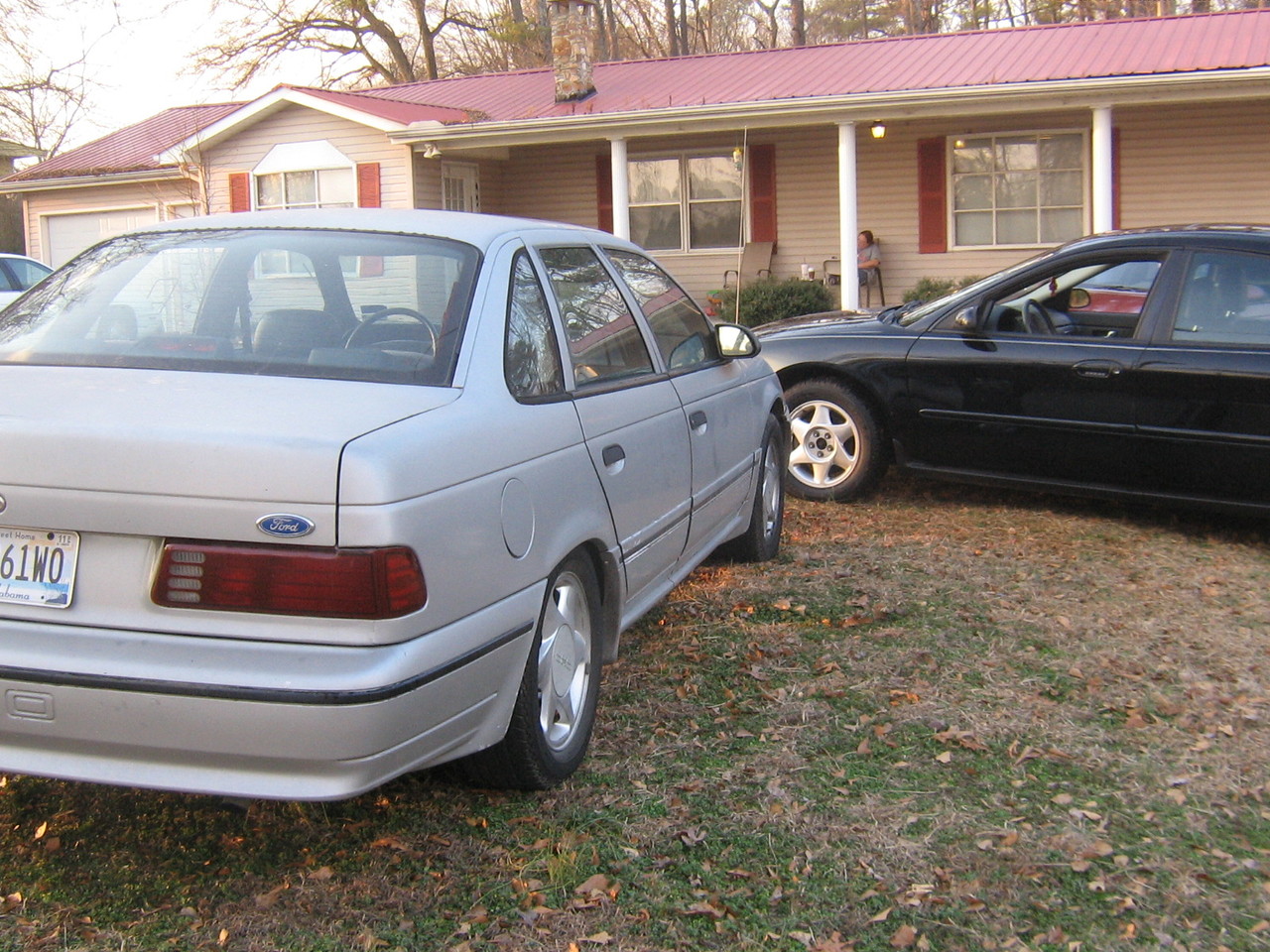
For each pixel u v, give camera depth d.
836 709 4.06
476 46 35.12
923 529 6.54
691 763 3.64
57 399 2.83
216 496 2.55
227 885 2.95
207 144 17.42
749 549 5.75
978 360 6.58
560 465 3.30
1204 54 13.77
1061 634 4.83
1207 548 6.15
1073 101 13.32
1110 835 3.24
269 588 2.55
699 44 40.06
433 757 2.89
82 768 2.69
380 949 2.69
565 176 17.73
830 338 7.09
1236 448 5.95
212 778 2.65
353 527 2.54
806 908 2.87
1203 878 3.02
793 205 16.67
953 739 3.82
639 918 2.82
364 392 2.94
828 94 14.14
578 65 16.20
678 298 4.91
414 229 3.63
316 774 2.63
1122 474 6.31
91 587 2.62
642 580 4.09
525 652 3.10
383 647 2.58
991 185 15.84
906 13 37.84
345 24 31.56
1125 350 6.21
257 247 3.62
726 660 4.51
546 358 3.51
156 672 2.57
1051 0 35.56
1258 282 6.01
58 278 3.75
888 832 3.23
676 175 17.17
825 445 7.19
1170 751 3.75
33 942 2.69
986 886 2.98
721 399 4.93
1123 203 15.31
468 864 3.04
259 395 2.89
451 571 2.75
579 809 3.33
